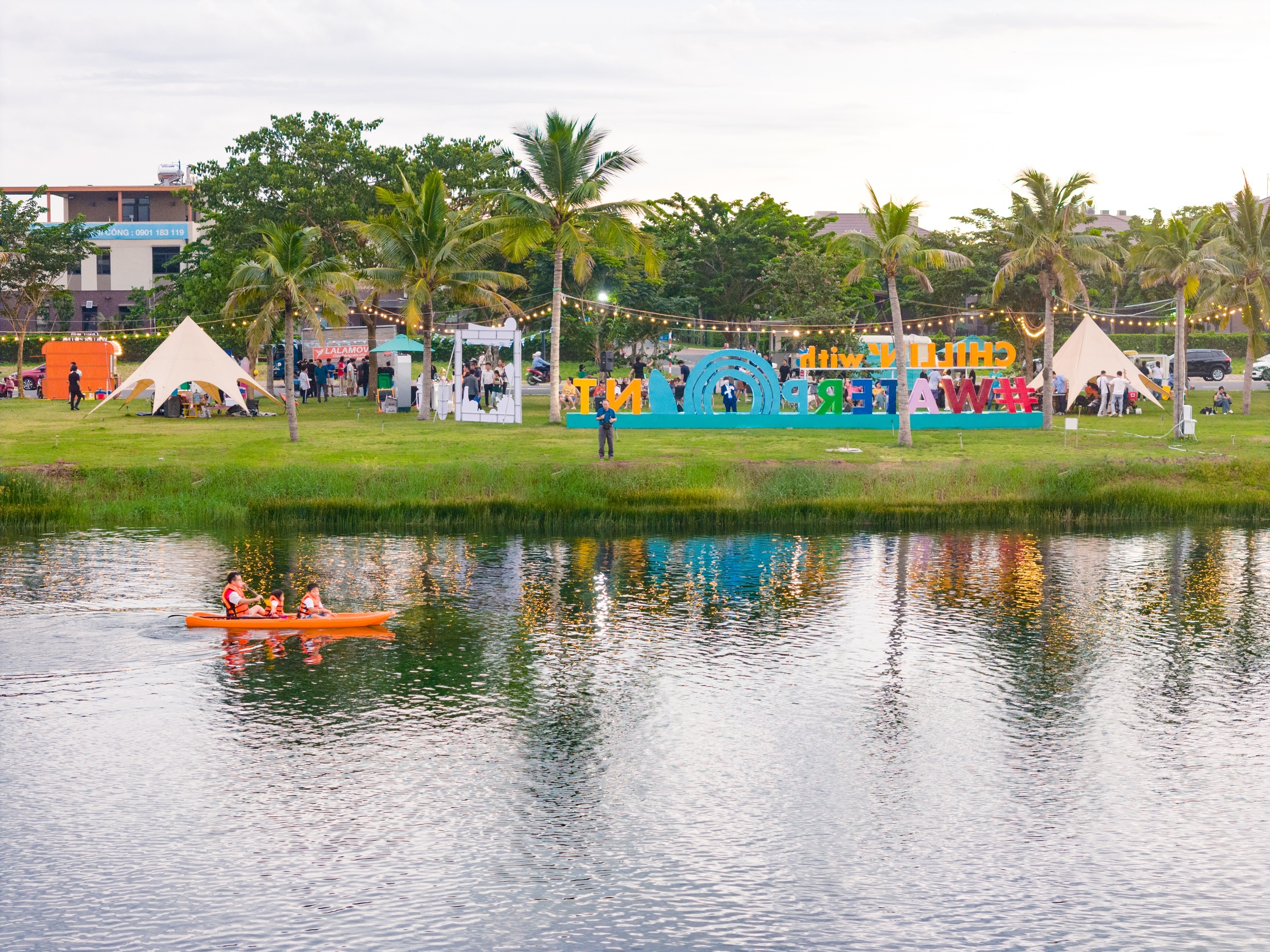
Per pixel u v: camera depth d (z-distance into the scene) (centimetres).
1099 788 2245
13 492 4231
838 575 3703
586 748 2391
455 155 7944
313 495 4291
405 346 6756
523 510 4284
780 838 2048
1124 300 10731
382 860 1958
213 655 2848
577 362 9550
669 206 9925
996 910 1844
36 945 1711
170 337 6191
